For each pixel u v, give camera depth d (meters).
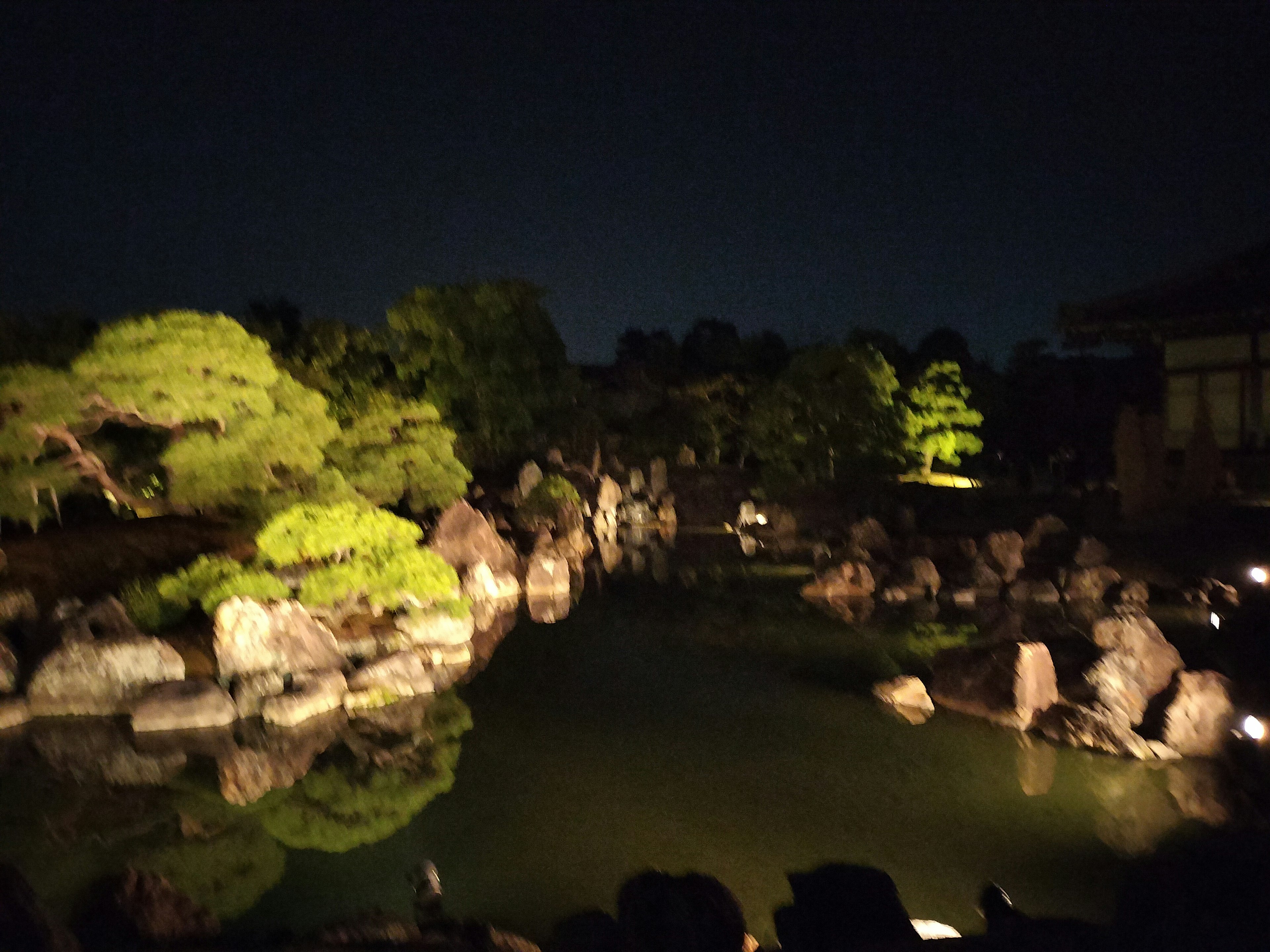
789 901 10.40
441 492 29.41
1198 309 31.39
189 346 19.91
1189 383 33.09
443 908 10.26
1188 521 29.72
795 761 14.79
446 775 14.18
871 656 21.66
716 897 8.66
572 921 9.31
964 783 13.85
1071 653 20.72
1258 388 30.66
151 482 25.36
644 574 34.56
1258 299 30.20
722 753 15.16
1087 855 11.44
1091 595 26.59
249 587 18.06
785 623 25.48
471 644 22.25
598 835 12.12
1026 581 27.39
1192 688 14.97
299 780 14.03
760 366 69.12
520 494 41.75
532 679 19.73
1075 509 37.38
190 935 8.78
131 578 20.67
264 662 17.27
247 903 10.24
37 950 6.07
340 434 26.86
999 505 41.25
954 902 10.34
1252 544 27.06
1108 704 15.75
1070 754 14.95
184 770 14.31
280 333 35.03
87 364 19.73
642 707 17.72
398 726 16.48
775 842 11.90
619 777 14.16
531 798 13.37
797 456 49.72
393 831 12.23
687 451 60.25
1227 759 14.47
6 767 14.34
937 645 22.77
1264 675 17.45
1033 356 54.62
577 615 26.69
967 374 55.72
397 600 20.12
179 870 11.12
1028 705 16.44
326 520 20.00
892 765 14.59
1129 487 31.47
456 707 17.64
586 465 53.25
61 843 11.86
